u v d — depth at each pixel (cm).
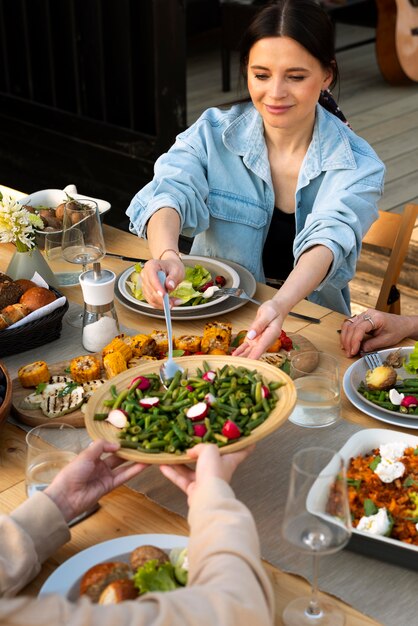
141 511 132
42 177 483
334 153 210
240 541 97
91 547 119
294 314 191
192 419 131
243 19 540
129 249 227
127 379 145
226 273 205
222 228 227
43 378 162
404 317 182
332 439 148
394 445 137
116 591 105
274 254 233
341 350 178
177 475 123
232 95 570
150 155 438
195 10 678
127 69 433
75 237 193
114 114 454
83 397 156
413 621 111
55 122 473
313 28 190
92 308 174
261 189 222
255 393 136
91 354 176
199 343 170
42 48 464
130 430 131
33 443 129
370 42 602
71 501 122
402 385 162
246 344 161
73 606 81
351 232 193
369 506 125
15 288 184
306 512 101
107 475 126
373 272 362
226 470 119
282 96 196
